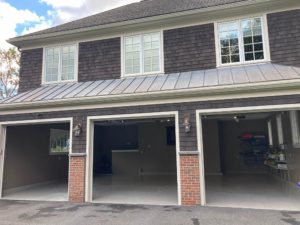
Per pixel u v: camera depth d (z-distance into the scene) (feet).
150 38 31.63
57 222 18.13
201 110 23.06
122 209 21.38
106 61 32.60
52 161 39.40
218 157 45.21
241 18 28.94
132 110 24.93
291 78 20.99
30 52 35.76
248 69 26.50
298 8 27.22
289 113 29.19
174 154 47.88
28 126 34.45
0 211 21.40
